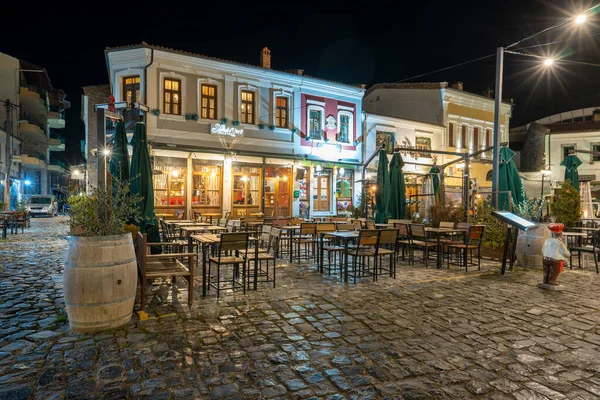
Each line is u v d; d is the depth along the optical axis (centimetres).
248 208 1870
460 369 373
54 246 1210
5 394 313
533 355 408
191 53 1700
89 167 2052
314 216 2089
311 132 2086
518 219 809
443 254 1011
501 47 1102
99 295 445
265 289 673
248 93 1906
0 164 2738
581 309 575
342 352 409
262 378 349
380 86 2828
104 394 317
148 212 780
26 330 455
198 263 912
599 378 359
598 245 1214
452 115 2689
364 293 655
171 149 1650
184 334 450
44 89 4122
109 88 2038
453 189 1803
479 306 586
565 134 3180
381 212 1343
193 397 315
